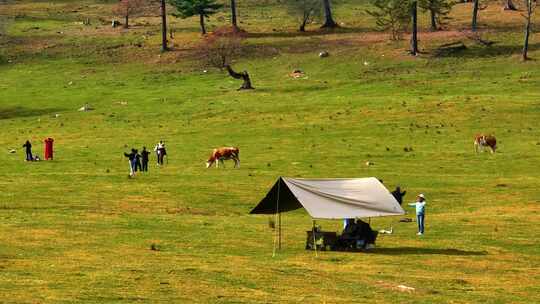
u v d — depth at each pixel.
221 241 42.97
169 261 36.97
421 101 95.06
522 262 39.19
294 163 70.69
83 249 39.53
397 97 98.50
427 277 35.31
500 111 88.38
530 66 110.12
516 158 70.94
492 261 39.28
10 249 38.94
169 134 86.69
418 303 30.14
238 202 56.19
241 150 77.56
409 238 45.25
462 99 94.75
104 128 91.50
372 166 68.81
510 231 47.03
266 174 66.12
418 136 80.56
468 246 42.97
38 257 37.06
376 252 41.16
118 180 63.75
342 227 48.62
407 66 115.31
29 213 50.78
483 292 32.56
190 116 95.50
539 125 83.06
